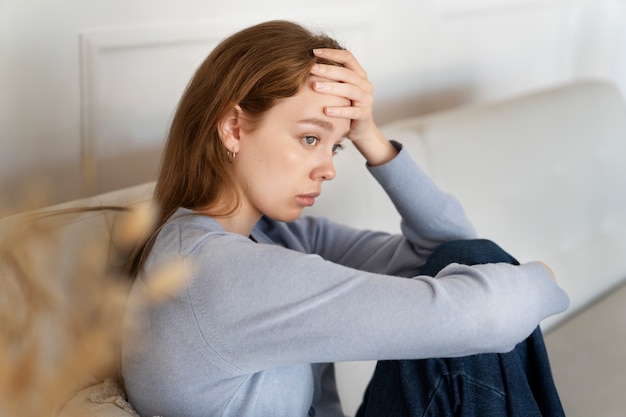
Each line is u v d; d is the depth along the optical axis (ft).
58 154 5.18
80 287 2.23
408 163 3.90
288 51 3.14
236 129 3.18
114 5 5.16
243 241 3.00
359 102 3.28
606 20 10.16
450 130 5.58
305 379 3.27
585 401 4.75
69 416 2.89
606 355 5.27
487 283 2.99
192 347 2.93
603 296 6.39
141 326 3.06
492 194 5.65
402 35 7.54
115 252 3.33
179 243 3.03
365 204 4.90
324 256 4.17
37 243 2.02
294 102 3.14
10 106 4.85
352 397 4.76
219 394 3.01
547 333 5.67
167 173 3.33
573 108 6.53
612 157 6.71
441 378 3.23
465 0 8.16
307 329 2.78
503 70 9.16
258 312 2.80
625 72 10.33
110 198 3.82
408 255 3.99
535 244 5.89
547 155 6.13
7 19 4.69
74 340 1.87
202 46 5.82
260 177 3.22
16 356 1.71
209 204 3.24
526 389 3.33
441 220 3.93
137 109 5.53
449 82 8.37
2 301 1.92
